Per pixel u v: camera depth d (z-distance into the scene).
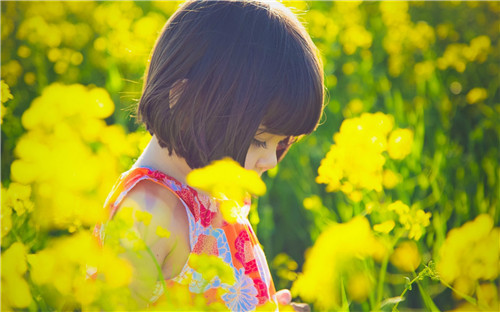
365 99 2.73
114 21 2.89
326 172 1.43
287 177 2.30
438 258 1.32
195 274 1.06
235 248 1.10
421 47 3.16
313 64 1.10
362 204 1.77
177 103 1.06
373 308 1.33
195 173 0.98
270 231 1.96
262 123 1.07
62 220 1.04
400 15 3.19
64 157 1.06
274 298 1.18
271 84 1.06
